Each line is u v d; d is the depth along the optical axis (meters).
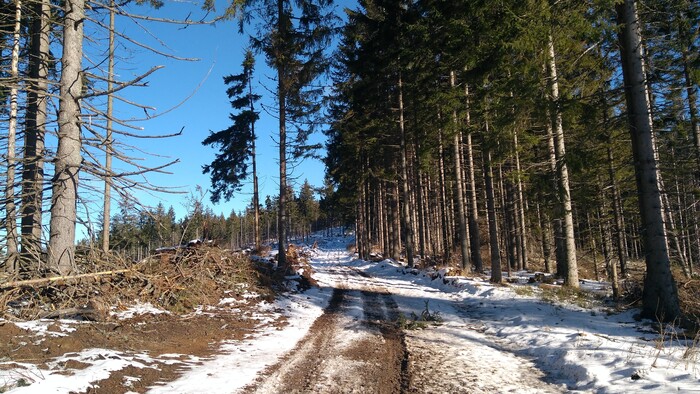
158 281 9.65
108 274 8.71
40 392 4.20
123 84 6.79
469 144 19.36
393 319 10.43
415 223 37.03
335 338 8.33
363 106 23.86
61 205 7.61
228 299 11.11
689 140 15.05
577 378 5.63
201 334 8.10
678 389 4.48
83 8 7.78
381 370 6.17
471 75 12.82
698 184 14.77
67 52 7.52
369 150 27.11
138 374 5.39
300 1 16.36
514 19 10.05
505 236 21.84
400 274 22.61
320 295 14.52
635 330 7.58
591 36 8.90
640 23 9.62
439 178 26.59
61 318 7.29
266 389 5.23
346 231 81.62
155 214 7.86
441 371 6.12
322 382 5.58
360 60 21.05
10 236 7.84
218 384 5.31
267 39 16.89
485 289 13.72
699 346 6.01
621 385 4.99
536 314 9.84
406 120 23.81
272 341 8.03
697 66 11.22
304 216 80.62
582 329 8.04
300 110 17.59
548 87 9.68
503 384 5.54
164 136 7.08
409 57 17.17
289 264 17.56
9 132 8.65
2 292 7.11
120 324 7.45
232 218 76.50
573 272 13.06
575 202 12.49
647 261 8.37
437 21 14.99
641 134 8.37
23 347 5.63
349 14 20.97
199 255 12.07
